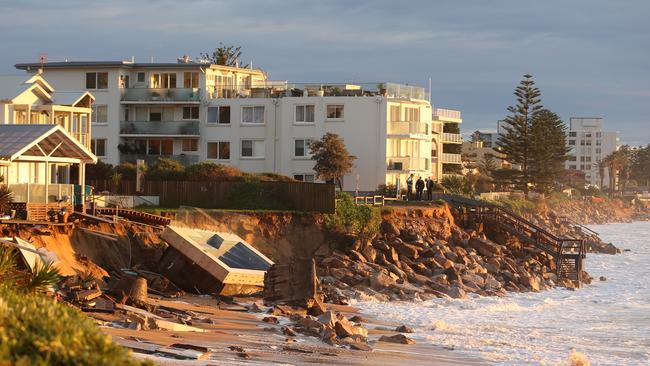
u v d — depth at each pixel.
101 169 77.69
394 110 100.25
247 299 44.78
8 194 43.09
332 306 47.25
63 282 34.53
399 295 52.88
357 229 64.31
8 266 25.39
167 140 103.12
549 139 137.88
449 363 31.81
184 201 68.81
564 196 177.25
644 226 176.62
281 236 61.19
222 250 47.47
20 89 59.25
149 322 31.44
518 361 33.44
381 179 98.44
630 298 59.34
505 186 140.12
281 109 100.19
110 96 102.31
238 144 101.50
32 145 46.09
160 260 45.97
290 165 99.62
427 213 73.25
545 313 50.78
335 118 99.19
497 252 71.56
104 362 12.42
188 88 102.31
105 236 45.75
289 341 32.97
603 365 34.22
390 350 33.59
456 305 51.91
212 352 28.14
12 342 12.20
